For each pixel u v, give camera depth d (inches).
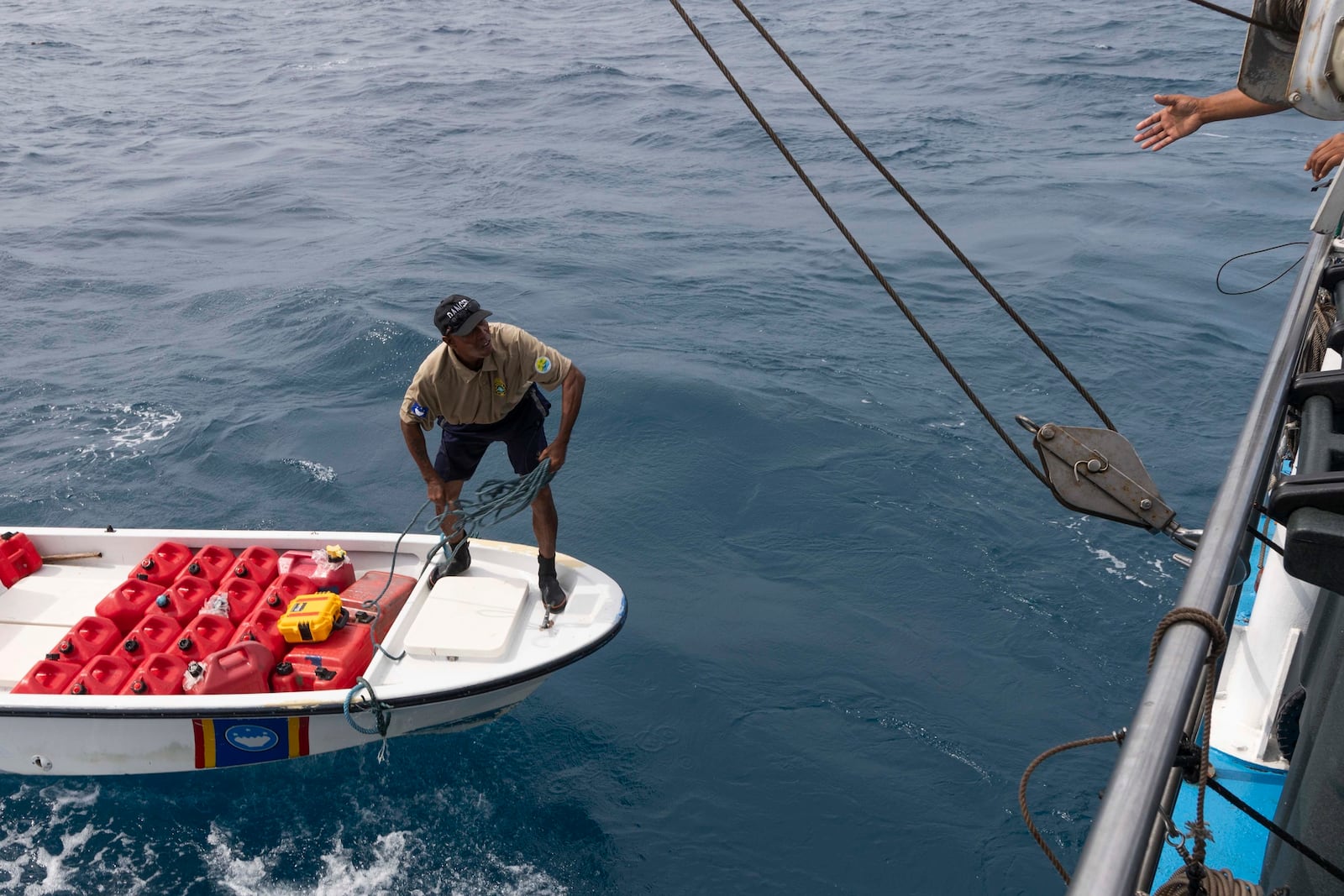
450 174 810.2
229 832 235.9
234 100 1104.8
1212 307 548.7
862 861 232.5
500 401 215.5
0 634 262.7
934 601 316.2
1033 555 336.8
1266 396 93.4
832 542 344.8
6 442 402.3
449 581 260.7
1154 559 334.3
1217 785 70.5
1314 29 105.0
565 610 258.1
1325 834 77.6
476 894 222.4
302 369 466.0
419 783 249.4
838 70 1178.6
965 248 634.2
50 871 226.5
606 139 909.2
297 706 228.5
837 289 566.9
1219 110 138.8
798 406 430.0
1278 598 175.2
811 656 293.9
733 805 246.7
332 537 277.6
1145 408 436.1
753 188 766.5
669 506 365.7
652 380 446.9
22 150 892.0
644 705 276.2
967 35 1349.7
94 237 658.8
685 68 1203.2
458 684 234.5
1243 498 77.2
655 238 652.7
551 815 242.4
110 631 251.0
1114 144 876.6
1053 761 258.5
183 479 379.9
